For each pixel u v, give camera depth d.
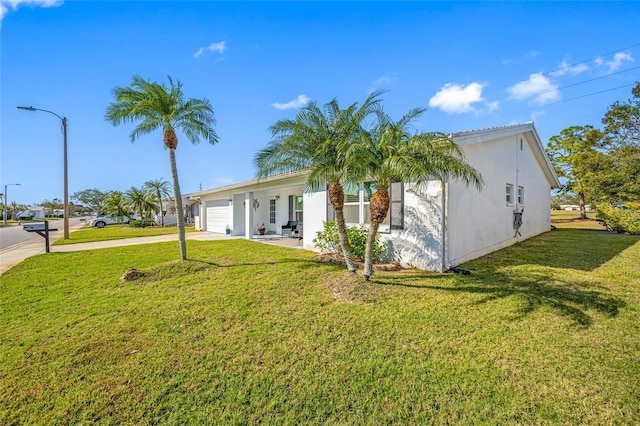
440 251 6.73
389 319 4.25
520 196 11.62
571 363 3.11
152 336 3.88
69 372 3.11
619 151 17.19
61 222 45.91
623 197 16.98
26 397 2.72
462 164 5.39
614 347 3.41
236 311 4.66
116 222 32.16
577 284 5.71
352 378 2.91
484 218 8.66
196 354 3.42
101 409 2.56
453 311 4.50
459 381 2.84
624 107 16.83
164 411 2.52
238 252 9.92
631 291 5.25
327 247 9.03
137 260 8.88
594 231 14.88
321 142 5.63
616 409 2.46
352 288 5.39
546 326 3.96
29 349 3.59
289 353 3.39
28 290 6.04
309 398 2.64
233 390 2.77
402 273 6.65
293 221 15.62
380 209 5.53
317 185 5.85
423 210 7.06
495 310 4.51
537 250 9.40
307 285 5.93
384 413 2.45
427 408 2.50
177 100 7.95
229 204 17.09
